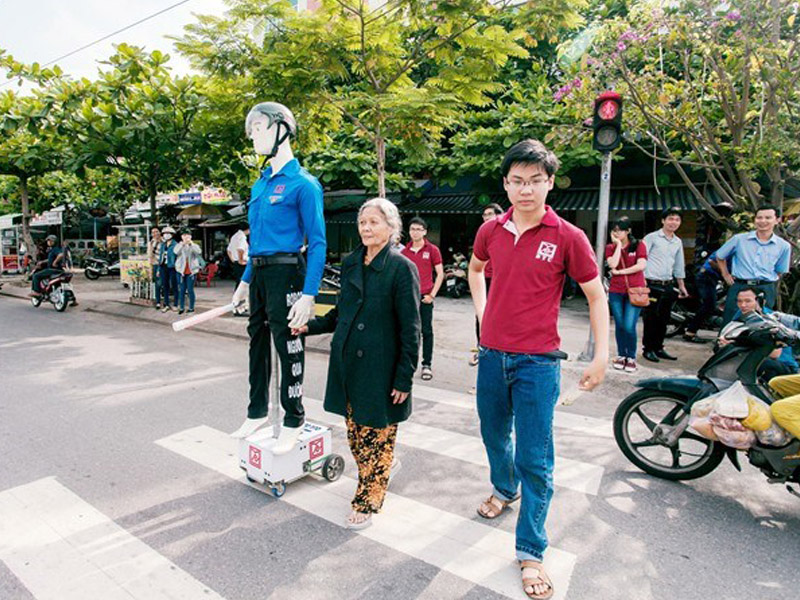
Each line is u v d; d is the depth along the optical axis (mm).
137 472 3525
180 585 2389
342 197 15930
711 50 6383
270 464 3141
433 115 6293
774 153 6027
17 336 8555
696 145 7262
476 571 2502
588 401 5117
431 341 5914
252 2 6219
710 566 2564
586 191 12375
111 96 9195
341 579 2436
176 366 6488
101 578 2434
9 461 3691
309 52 6395
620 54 6559
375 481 2898
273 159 3082
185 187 13805
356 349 2781
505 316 2441
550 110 10914
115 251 21984
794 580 2465
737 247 5492
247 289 3379
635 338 5891
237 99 7371
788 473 2977
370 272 2801
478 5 6059
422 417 4660
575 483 3416
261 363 3320
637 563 2582
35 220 23406
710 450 3303
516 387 2441
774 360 3939
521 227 2416
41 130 9930
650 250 6348
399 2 6242
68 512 3010
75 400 5082
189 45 6496
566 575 2484
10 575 2455
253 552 2639
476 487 3354
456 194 14328
